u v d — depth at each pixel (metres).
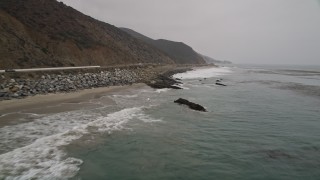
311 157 11.28
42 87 24.53
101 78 34.50
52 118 15.85
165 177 9.20
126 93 28.16
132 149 11.70
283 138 13.91
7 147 10.98
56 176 8.80
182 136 13.91
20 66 31.17
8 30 36.09
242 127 16.05
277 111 21.17
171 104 22.58
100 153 11.04
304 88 39.69
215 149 12.09
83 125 14.71
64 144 11.71
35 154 10.45
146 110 19.83
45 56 37.69
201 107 20.75
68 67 36.03
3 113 16.38
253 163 10.59
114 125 15.22
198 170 9.85
